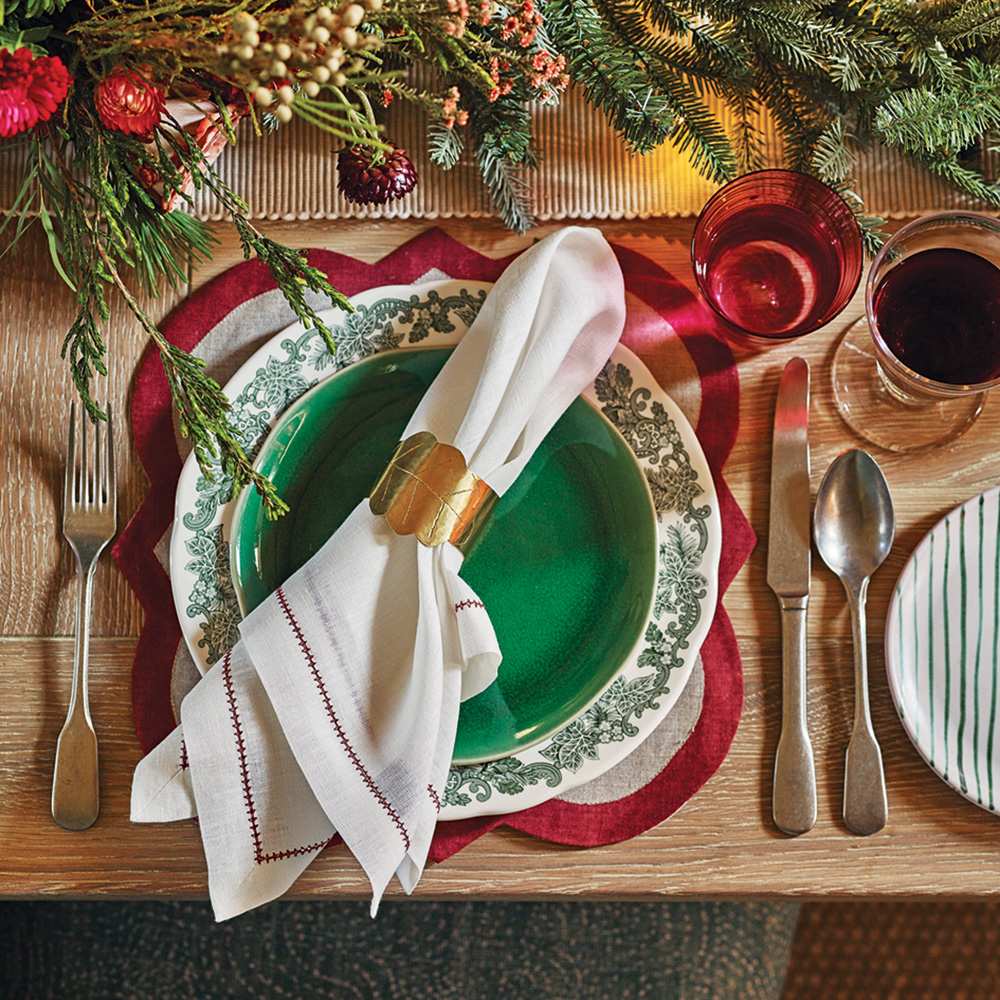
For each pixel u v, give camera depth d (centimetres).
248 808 54
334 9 38
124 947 97
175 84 48
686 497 60
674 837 58
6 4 42
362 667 54
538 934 99
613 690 57
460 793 55
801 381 62
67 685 59
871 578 62
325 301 63
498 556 60
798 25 56
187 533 57
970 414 64
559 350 56
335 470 60
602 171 65
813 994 99
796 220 61
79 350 62
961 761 58
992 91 58
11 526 60
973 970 99
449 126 56
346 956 98
